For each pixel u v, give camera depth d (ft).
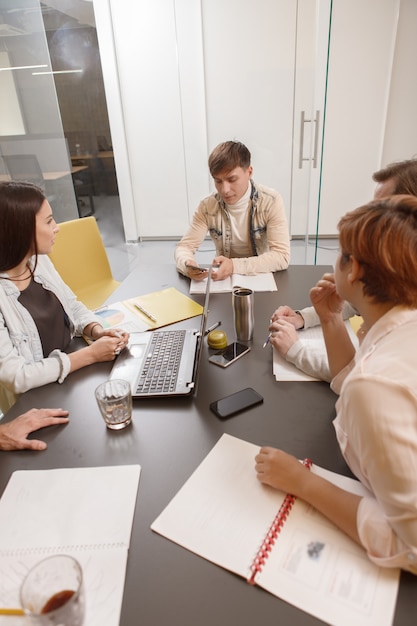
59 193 12.01
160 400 3.45
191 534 2.29
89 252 7.69
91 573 2.11
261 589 2.02
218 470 2.70
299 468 2.49
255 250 7.23
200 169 14.21
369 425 1.93
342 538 2.23
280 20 11.93
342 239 2.36
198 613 1.94
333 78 12.70
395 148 13.46
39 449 2.98
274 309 5.01
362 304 2.44
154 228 15.34
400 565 1.98
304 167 12.40
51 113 11.18
